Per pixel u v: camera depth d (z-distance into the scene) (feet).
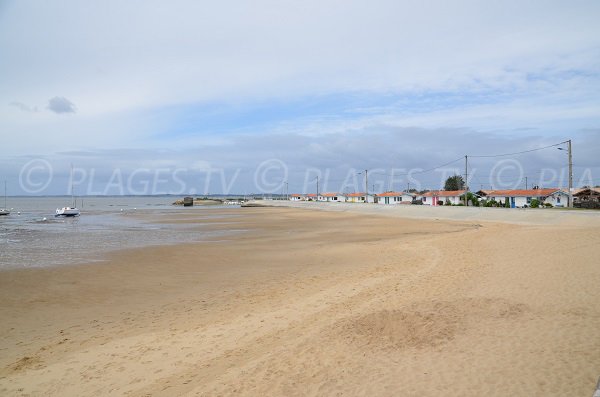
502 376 20.63
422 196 312.91
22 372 27.14
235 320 35.91
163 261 68.33
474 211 158.20
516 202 244.83
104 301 44.39
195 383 23.85
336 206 298.56
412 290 39.78
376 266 58.65
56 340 33.09
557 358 22.00
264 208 351.05
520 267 46.32
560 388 18.98
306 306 38.55
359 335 28.25
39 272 59.41
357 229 125.18
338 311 35.32
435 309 32.09
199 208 361.92
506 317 29.22
